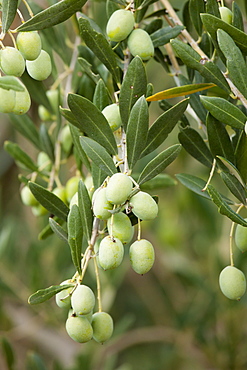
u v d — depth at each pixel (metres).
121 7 1.02
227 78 0.97
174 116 0.95
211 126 0.97
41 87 1.17
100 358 1.64
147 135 0.94
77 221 0.93
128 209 0.92
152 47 0.97
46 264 1.58
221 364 1.60
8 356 1.36
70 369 1.47
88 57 1.08
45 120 1.23
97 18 1.31
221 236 1.60
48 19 0.93
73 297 0.91
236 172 0.99
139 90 0.94
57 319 1.59
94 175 0.97
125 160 0.94
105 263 0.91
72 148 1.18
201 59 0.97
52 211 0.99
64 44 1.21
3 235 1.57
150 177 0.93
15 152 1.17
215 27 0.94
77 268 0.93
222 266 1.56
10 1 0.92
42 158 1.21
